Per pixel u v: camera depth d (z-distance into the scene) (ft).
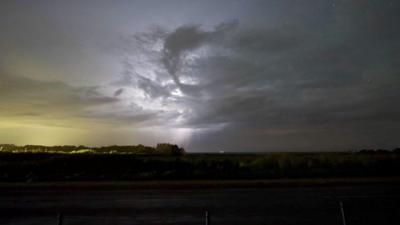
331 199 44.06
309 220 32.30
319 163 81.46
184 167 80.07
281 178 67.21
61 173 71.77
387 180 62.23
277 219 32.78
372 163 80.28
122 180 65.31
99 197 46.88
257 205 40.19
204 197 46.57
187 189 55.26
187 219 33.06
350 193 49.16
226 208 38.37
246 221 32.04
